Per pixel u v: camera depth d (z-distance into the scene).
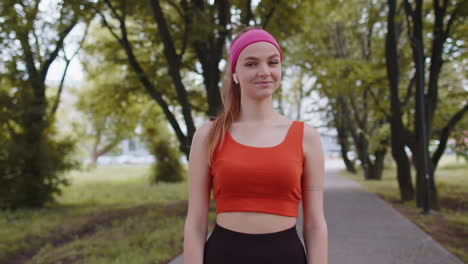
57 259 4.69
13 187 9.07
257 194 1.25
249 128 1.34
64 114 18.34
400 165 9.62
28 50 7.75
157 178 17.09
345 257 4.49
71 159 10.28
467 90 8.39
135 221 7.15
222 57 8.27
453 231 6.08
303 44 13.16
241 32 1.43
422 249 4.82
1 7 6.71
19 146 8.91
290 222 1.29
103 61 11.10
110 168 30.08
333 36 14.63
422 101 8.13
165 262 4.25
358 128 17.83
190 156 1.40
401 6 10.23
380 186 13.58
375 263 4.24
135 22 9.93
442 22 8.05
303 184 1.35
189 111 7.95
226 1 7.43
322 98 18.69
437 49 8.23
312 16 10.19
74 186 15.38
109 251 4.80
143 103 11.52
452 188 11.82
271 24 8.44
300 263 1.27
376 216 7.31
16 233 6.33
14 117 8.98
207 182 1.38
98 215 8.12
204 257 1.33
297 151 1.29
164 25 7.52
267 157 1.26
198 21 7.02
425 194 7.86
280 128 1.34
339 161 41.12
